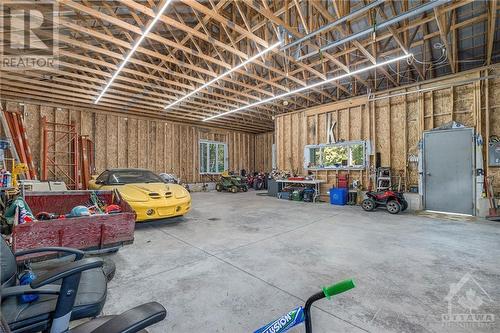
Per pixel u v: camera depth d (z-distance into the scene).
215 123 12.36
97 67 6.57
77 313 1.12
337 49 6.11
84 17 4.77
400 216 5.37
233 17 5.38
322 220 4.91
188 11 5.23
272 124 12.63
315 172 8.55
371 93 7.14
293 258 2.79
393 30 4.76
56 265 2.25
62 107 8.34
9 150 6.75
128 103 8.39
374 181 7.04
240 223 4.61
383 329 1.55
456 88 5.81
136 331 0.70
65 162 8.41
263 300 1.90
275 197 9.02
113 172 4.92
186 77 6.08
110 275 2.21
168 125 11.26
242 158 14.40
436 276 2.31
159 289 2.07
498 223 4.66
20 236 2.00
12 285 1.29
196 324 1.61
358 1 4.93
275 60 6.95
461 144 5.63
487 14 4.50
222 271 2.44
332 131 8.15
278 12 4.64
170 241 3.46
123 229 2.55
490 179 5.25
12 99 7.45
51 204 3.45
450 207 5.75
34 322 1.02
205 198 8.71
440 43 5.63
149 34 4.25
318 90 7.78
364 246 3.23
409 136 6.55
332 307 1.81
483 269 2.46
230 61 6.37
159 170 10.87
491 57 5.51
